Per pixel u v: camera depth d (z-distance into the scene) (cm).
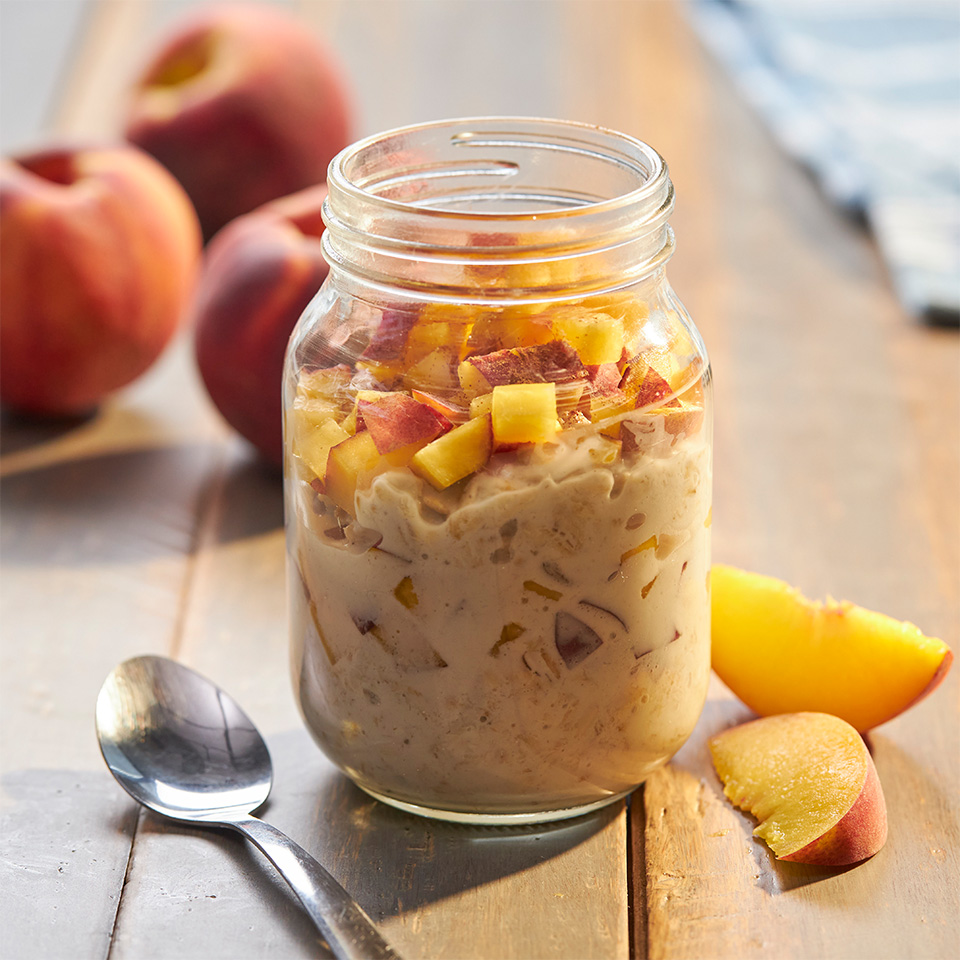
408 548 71
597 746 73
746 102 124
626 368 72
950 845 74
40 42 129
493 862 73
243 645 81
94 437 93
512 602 71
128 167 92
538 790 73
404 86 124
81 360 91
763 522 87
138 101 100
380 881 73
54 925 72
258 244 88
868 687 76
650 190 71
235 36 99
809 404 93
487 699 72
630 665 73
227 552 86
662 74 128
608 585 72
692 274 102
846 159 110
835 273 102
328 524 72
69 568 85
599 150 75
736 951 71
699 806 75
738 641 77
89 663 81
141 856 74
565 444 71
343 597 73
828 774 74
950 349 96
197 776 76
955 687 79
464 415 71
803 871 73
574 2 143
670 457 72
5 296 90
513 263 71
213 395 88
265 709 79
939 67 125
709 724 78
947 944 71
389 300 72
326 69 100
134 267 91
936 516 87
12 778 76
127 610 83
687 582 73
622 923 72
